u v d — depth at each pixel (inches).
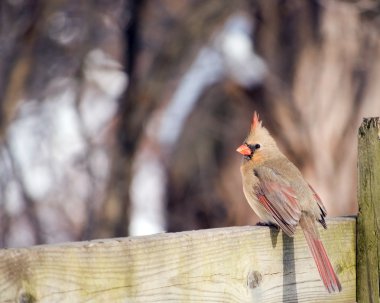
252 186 270.8
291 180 264.7
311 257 215.2
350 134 518.3
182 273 183.8
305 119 512.7
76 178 615.5
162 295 179.5
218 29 531.5
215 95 539.8
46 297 158.4
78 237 597.3
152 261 177.5
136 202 564.4
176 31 535.2
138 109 540.1
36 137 626.2
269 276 205.3
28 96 625.3
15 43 585.3
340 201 512.7
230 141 538.9
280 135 512.4
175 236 182.5
